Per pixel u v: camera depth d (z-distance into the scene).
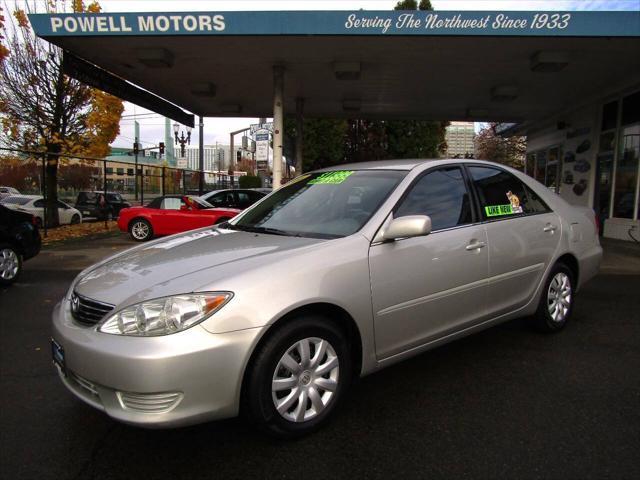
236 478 2.54
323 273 2.89
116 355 2.46
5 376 3.85
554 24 8.14
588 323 5.12
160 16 8.41
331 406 2.98
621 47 9.05
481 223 3.91
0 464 2.67
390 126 27.53
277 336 2.72
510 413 3.19
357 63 10.28
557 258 4.56
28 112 15.37
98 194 22.06
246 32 8.45
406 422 3.09
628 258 9.15
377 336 3.16
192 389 2.48
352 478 2.53
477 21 8.20
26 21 14.82
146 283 2.77
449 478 2.52
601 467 2.60
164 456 2.74
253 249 3.13
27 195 17.69
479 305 3.83
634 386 3.59
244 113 16.28
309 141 25.31
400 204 3.47
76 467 2.65
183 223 12.68
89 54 9.81
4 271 7.14
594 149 13.84
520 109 15.43
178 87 12.63
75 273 8.27
